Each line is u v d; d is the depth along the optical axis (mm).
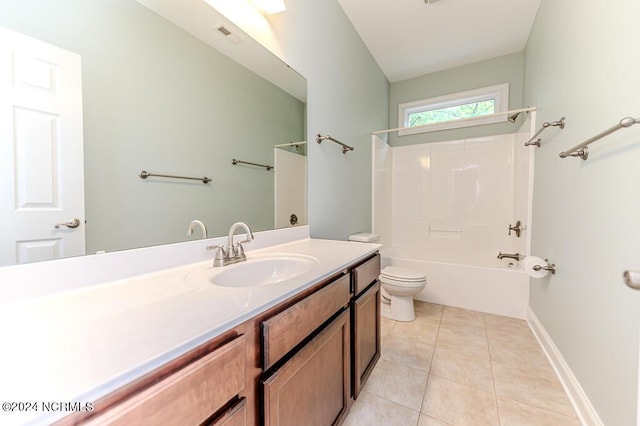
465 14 2385
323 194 2078
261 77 1521
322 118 2053
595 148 1220
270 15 1562
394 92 3695
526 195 2445
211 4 1244
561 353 1589
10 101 694
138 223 983
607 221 1108
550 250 1827
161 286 872
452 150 3332
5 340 532
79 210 830
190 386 543
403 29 2592
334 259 1265
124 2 946
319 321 998
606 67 1145
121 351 492
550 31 1952
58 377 421
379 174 3182
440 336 2068
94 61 865
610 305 1072
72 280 805
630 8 983
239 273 1134
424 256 3266
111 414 425
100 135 881
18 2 706
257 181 1519
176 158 1117
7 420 345
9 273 696
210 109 1260
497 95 3154
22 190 719
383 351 1864
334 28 2203
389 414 1316
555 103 1812
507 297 2424
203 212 1226
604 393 1104
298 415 887
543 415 1304
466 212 3270
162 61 1066
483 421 1271
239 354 665
